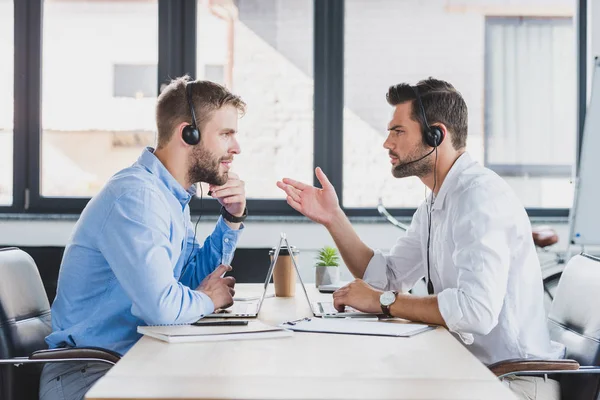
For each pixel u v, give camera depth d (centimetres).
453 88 196
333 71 409
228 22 408
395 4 410
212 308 170
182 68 406
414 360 128
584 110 414
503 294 168
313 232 397
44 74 407
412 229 225
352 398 103
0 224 393
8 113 407
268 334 148
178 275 193
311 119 411
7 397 180
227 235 222
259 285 249
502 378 159
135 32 407
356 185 413
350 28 410
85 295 177
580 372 160
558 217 414
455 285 186
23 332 191
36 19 404
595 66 383
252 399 102
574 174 415
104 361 159
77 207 406
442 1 411
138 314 162
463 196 179
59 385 170
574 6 415
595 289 181
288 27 409
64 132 409
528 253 182
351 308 187
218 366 122
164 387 108
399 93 196
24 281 200
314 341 145
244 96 409
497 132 416
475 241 170
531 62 414
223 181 191
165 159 188
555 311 199
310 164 412
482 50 414
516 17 414
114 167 410
